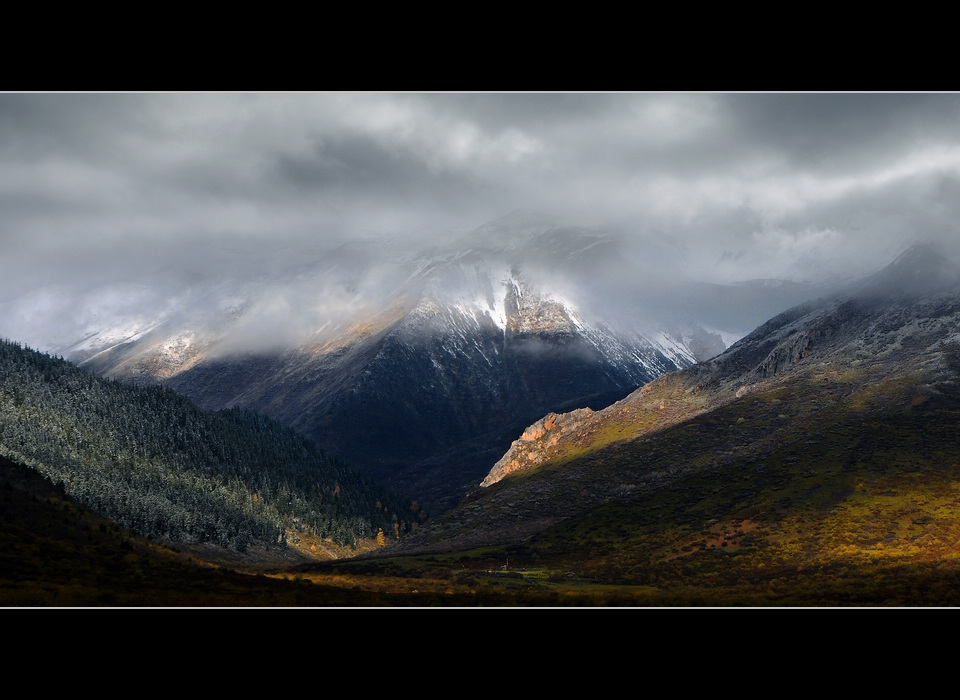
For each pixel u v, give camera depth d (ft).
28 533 419.33
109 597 311.47
